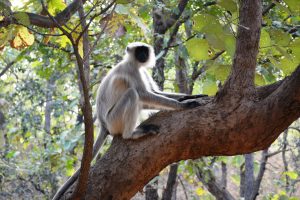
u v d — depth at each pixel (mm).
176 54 8531
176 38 8734
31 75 14547
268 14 7762
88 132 4043
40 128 13297
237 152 4457
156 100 5828
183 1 7754
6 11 4160
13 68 12914
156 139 4543
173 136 4500
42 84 14109
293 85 4121
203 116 4453
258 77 4930
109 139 8734
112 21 5703
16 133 11094
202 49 4422
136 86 6062
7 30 5551
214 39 3996
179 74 8688
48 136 11102
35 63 9547
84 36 5055
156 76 8516
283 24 7289
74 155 9812
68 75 11750
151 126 4625
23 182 14586
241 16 4418
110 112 6004
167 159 4586
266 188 16406
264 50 4797
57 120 13047
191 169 9398
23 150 13039
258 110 4285
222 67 4746
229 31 4281
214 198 11719
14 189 14492
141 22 5902
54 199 5055
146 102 5918
